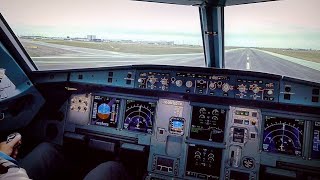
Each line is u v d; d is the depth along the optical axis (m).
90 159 1.15
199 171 1.02
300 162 0.95
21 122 1.09
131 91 1.09
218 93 1.02
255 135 0.98
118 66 1.08
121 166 0.82
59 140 1.16
